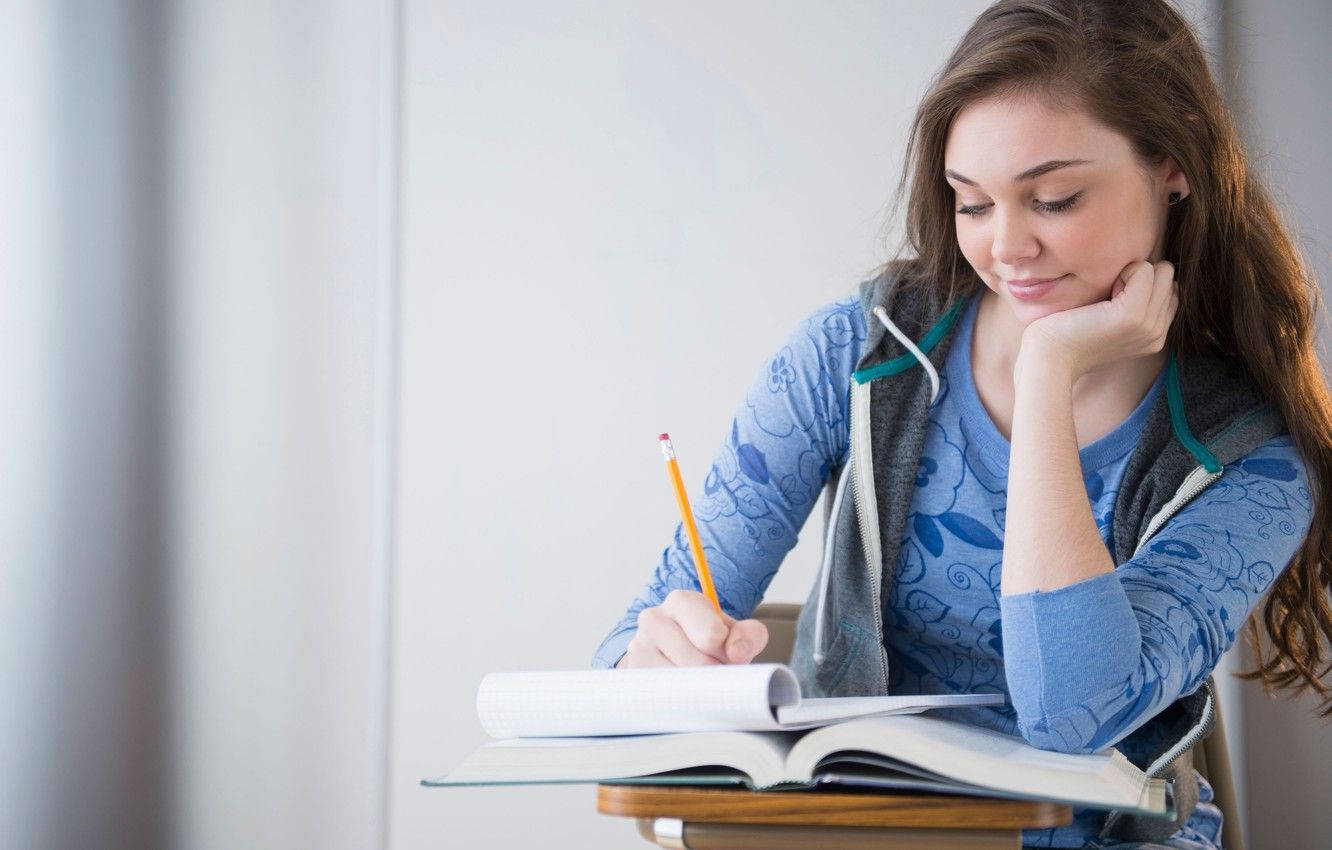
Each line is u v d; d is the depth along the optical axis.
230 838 2.21
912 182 1.13
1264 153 2.04
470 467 2.28
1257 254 1.07
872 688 1.08
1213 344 1.11
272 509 2.26
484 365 2.29
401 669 2.26
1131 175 0.95
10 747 2.11
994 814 0.66
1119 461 1.08
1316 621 1.17
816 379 1.17
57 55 2.23
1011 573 0.86
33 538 2.15
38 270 2.19
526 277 2.30
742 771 0.70
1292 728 1.99
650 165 2.30
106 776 2.17
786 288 2.27
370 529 2.26
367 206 2.31
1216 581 0.94
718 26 2.30
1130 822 0.99
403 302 2.31
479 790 2.21
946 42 2.25
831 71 2.28
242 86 2.32
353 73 2.33
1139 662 0.84
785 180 2.28
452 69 2.34
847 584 1.11
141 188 2.28
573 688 0.76
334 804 2.22
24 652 2.13
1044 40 0.94
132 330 2.25
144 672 2.21
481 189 2.32
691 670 0.73
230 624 2.24
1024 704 0.83
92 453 2.21
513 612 2.25
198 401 2.27
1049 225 0.94
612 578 2.25
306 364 2.29
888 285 1.15
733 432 1.19
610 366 2.28
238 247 2.30
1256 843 1.99
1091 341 0.93
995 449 1.09
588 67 2.32
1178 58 1.00
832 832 0.68
